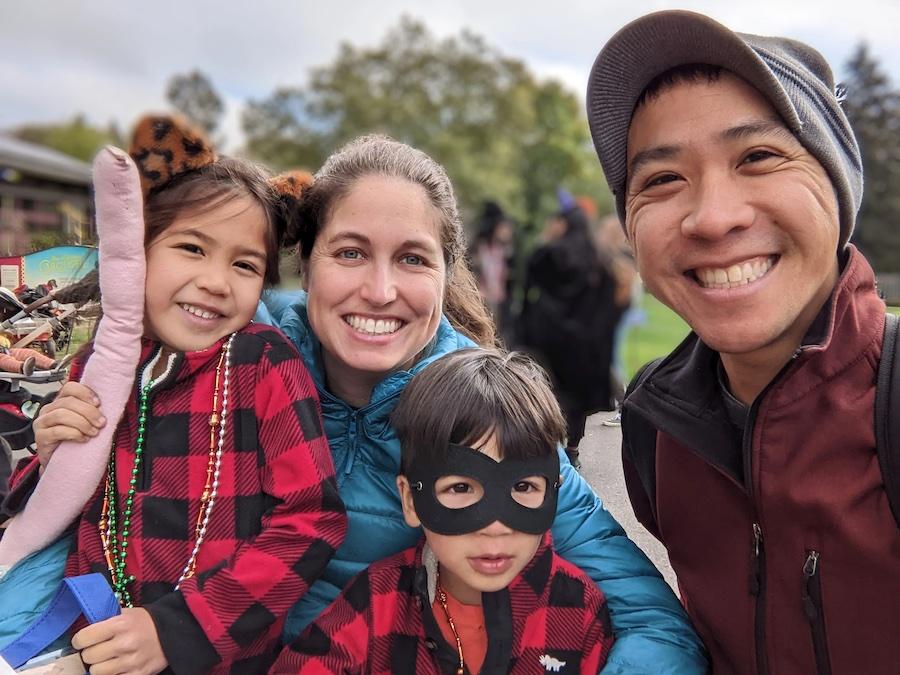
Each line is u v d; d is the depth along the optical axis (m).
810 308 0.53
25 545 0.64
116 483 0.63
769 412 0.53
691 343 0.62
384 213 0.66
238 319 0.66
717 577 0.59
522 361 0.68
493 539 0.59
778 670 0.56
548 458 0.62
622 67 0.54
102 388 0.62
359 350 0.67
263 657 0.64
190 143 0.65
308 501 0.61
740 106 0.49
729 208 0.49
